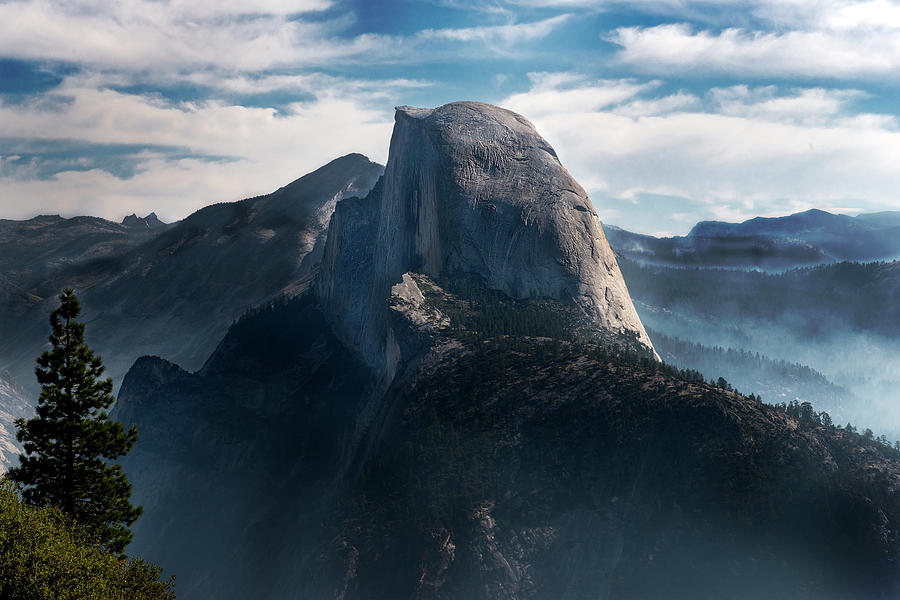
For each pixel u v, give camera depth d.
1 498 74.75
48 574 70.38
